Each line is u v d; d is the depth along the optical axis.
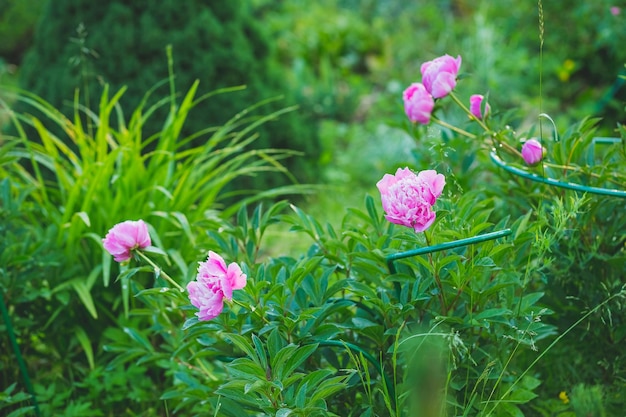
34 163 3.21
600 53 5.98
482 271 2.16
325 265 2.41
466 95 5.43
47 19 4.64
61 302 3.01
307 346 1.95
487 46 6.10
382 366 2.17
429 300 2.15
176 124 3.35
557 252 2.39
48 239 2.99
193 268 2.54
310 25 7.41
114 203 3.09
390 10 7.73
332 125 5.72
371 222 2.34
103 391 2.97
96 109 4.41
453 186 2.54
